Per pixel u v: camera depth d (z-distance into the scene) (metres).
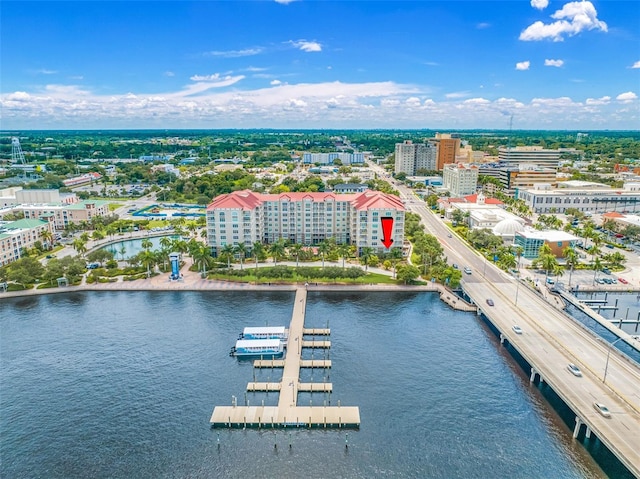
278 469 115.62
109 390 147.12
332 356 168.25
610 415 124.19
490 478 112.56
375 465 116.69
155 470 115.38
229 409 137.25
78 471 115.00
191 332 186.75
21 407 138.50
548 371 147.12
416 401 141.88
